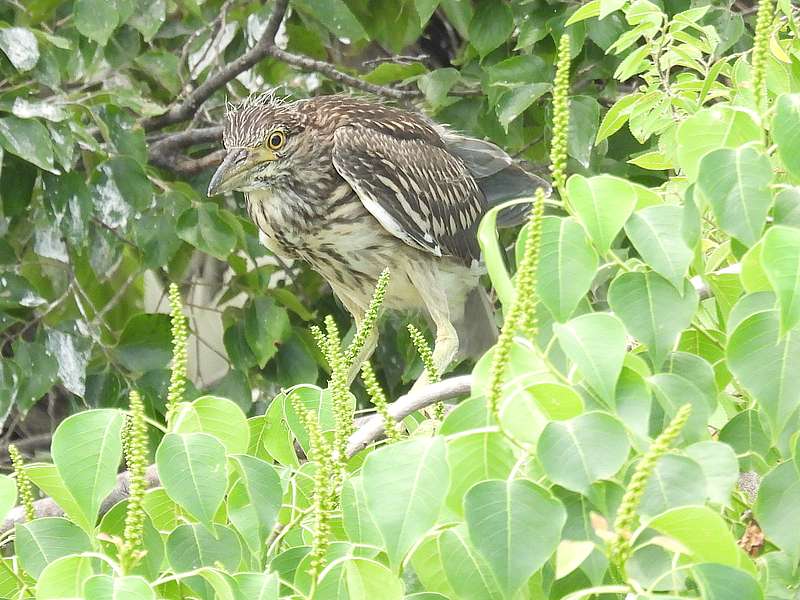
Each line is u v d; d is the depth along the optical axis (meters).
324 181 10.62
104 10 10.00
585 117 9.68
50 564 3.77
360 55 13.96
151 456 9.97
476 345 11.54
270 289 10.99
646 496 3.60
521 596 3.89
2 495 4.03
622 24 9.77
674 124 6.50
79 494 3.94
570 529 3.67
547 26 9.86
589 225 3.98
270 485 4.20
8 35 9.32
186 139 11.90
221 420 4.41
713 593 3.23
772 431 3.84
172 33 12.12
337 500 4.45
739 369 3.86
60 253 10.47
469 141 11.78
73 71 11.11
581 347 3.71
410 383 11.59
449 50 13.61
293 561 4.25
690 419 3.93
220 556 4.22
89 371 10.57
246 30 12.58
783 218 4.08
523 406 3.73
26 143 9.18
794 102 4.03
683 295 4.08
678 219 4.11
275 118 10.41
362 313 11.19
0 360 9.88
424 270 10.91
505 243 12.01
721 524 3.36
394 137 10.94
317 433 3.86
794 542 3.94
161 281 12.41
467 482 3.74
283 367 10.86
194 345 13.57
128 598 3.44
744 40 10.27
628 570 3.64
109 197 10.00
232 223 10.47
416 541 3.46
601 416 3.53
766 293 4.01
